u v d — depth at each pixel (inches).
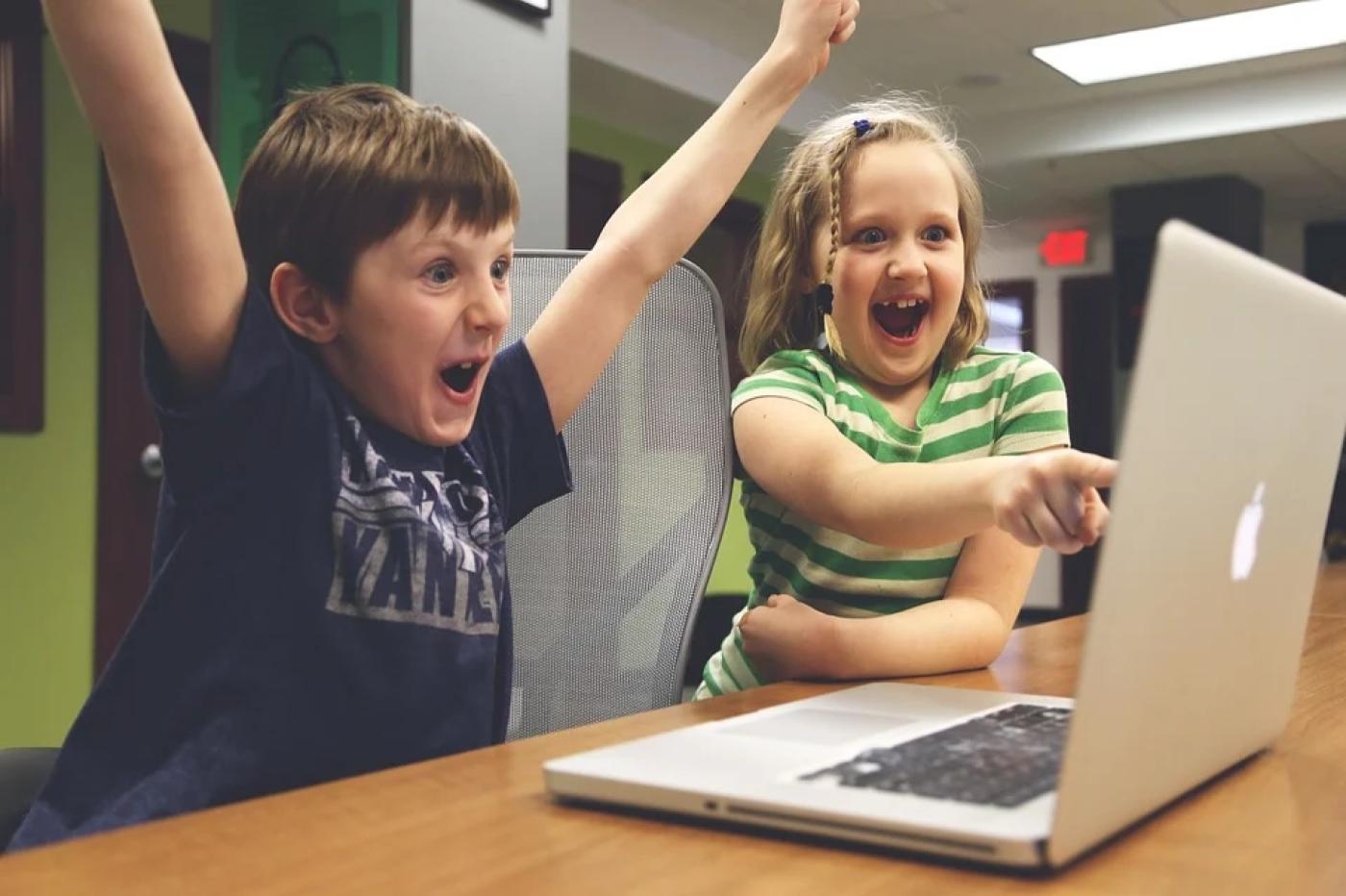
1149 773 18.8
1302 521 23.6
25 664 125.6
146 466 135.6
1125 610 16.5
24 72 124.2
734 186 42.8
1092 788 16.9
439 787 22.0
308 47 71.9
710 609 152.6
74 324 130.3
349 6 70.9
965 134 234.5
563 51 81.3
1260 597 22.2
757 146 43.2
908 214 44.1
